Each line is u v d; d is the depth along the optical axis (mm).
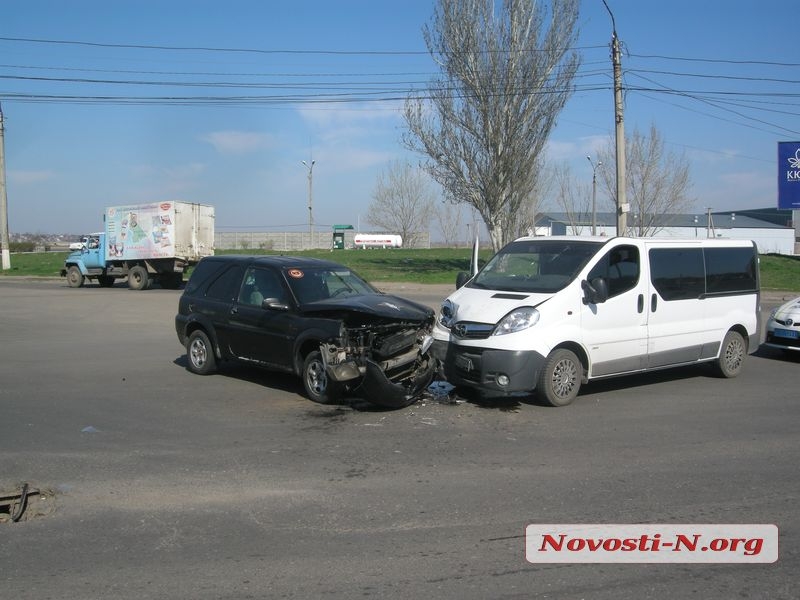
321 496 5465
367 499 5398
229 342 9766
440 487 5660
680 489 5629
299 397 8898
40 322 17438
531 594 3943
